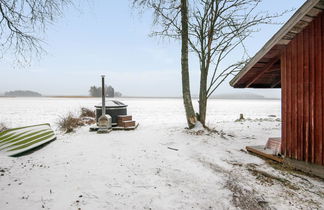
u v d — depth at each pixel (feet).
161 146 24.62
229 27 31.27
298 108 16.51
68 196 12.18
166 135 30.73
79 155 20.76
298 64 16.35
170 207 11.39
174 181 14.75
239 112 106.22
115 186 13.78
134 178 15.19
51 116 72.54
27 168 16.52
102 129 33.94
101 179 14.84
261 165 18.02
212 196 12.65
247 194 12.85
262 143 26.27
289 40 16.97
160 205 11.57
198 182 14.61
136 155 20.94
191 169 17.11
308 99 15.56
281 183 14.33
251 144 25.73
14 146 21.66
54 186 13.43
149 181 14.69
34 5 19.10
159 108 136.67
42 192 12.55
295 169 16.67
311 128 15.37
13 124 51.34
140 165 17.99
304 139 15.97
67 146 24.58
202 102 33.53
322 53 14.37
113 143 26.21
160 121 58.23
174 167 17.57
